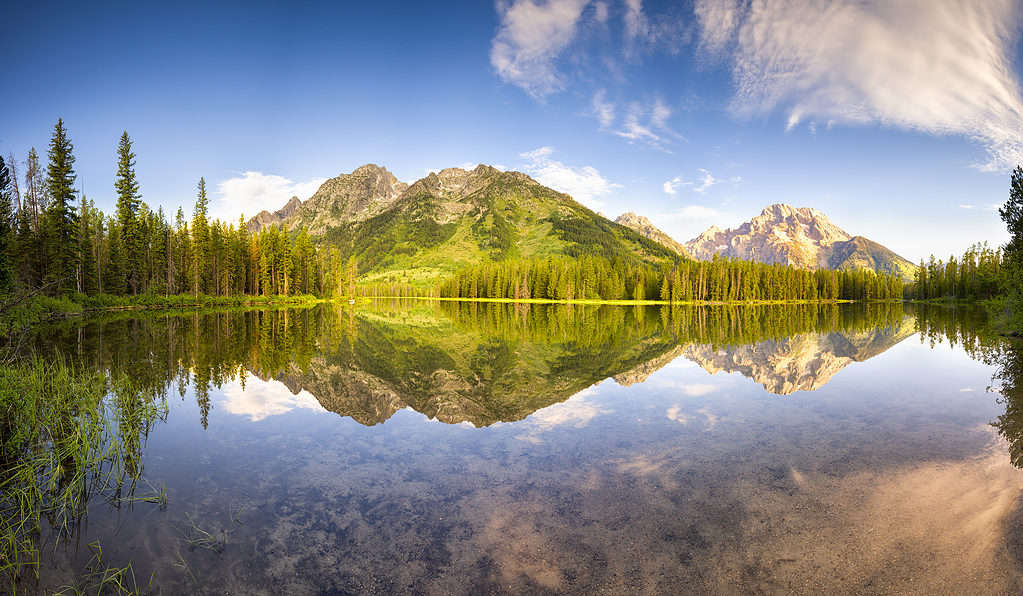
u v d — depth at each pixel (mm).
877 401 11281
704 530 5078
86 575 4496
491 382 14289
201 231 64688
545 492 6164
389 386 13617
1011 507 5438
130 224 52281
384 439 8609
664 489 6176
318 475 6883
